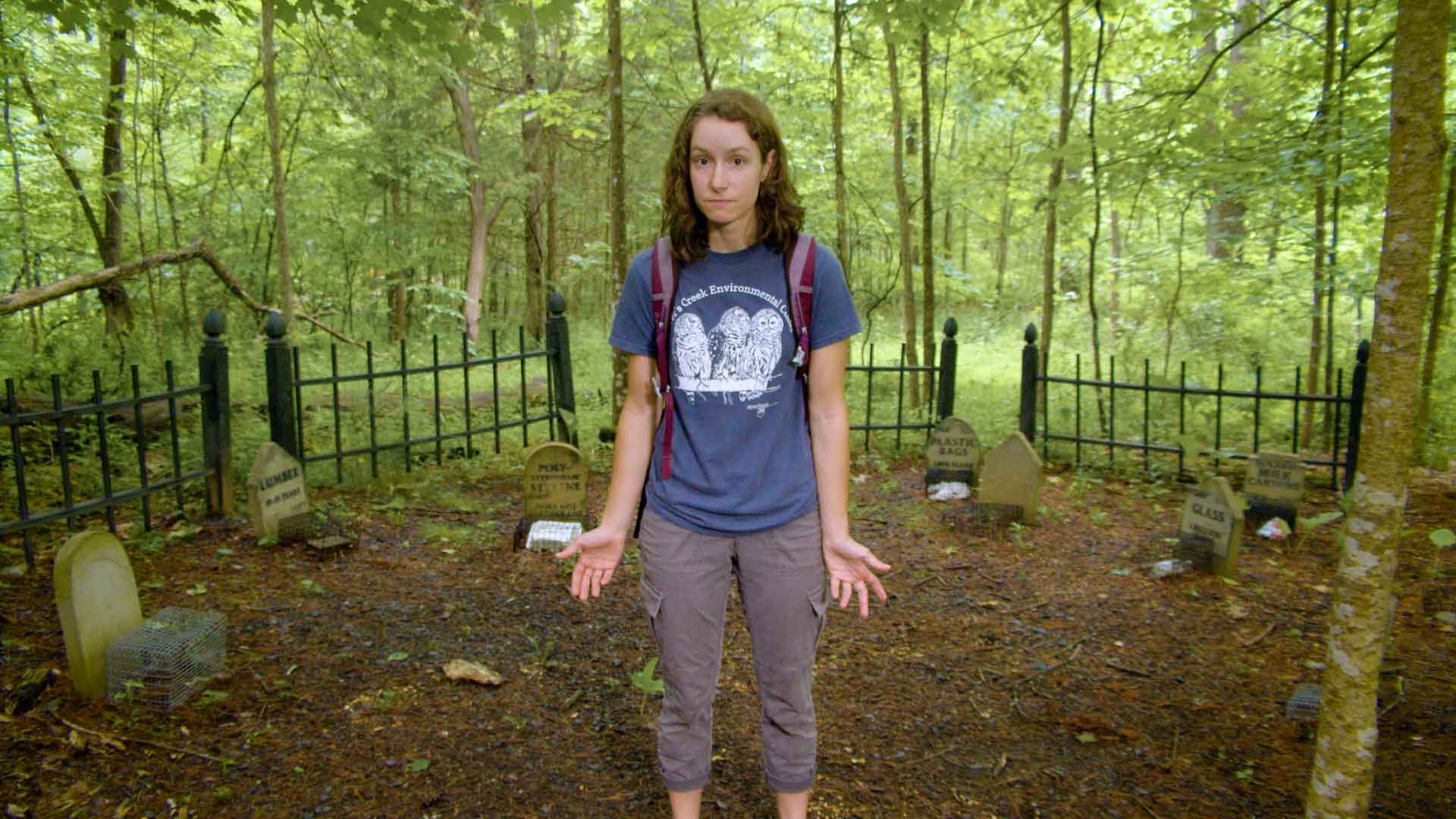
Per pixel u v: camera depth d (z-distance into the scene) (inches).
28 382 269.0
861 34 319.0
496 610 151.3
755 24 336.8
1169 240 332.8
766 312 73.9
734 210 70.8
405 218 532.1
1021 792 100.3
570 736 111.3
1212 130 240.1
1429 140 64.2
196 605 147.0
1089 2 257.1
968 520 199.6
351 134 505.7
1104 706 121.0
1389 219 67.3
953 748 109.9
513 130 583.5
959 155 493.4
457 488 228.1
